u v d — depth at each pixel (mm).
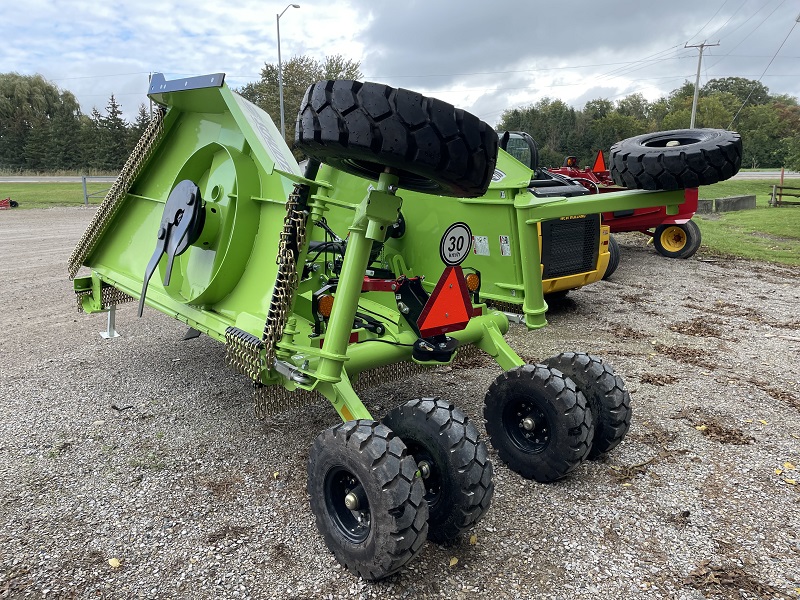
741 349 5895
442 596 2449
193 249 3721
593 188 10562
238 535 2846
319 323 3123
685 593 2480
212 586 2490
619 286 9086
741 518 3016
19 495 3168
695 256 11953
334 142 2203
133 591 2453
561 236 6434
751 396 4629
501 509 3078
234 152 3314
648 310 7551
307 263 3824
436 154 2172
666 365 5391
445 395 4656
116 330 6445
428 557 2691
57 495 3176
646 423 4125
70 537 2811
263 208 3285
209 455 3645
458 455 2564
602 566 2645
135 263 4500
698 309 7613
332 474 2611
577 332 6523
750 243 13648
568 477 3400
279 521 2969
